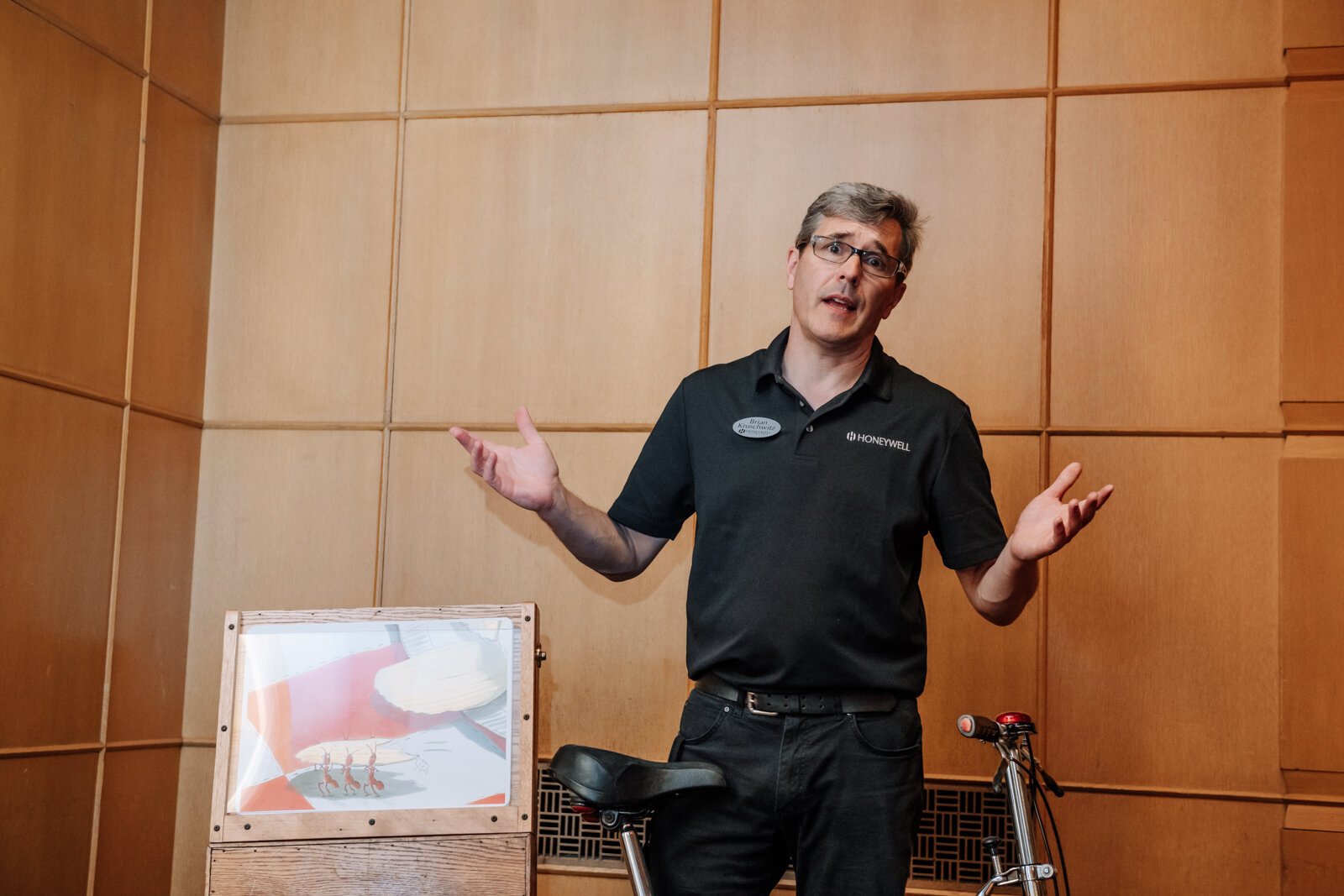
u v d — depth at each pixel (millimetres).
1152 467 2873
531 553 3137
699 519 2146
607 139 3201
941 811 2889
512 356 3191
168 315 3186
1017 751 2197
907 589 2094
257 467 3277
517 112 3250
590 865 3012
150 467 3115
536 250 3207
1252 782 2768
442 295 3240
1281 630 2775
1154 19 2969
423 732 2111
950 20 3064
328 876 2041
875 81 3086
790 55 3135
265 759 2084
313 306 3297
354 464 3236
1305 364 2811
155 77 3137
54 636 2801
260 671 2125
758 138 3125
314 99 3350
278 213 3334
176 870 3199
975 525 2121
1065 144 2980
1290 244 2844
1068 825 2830
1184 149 2928
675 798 1987
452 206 3258
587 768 1940
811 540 2031
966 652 2910
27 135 2736
